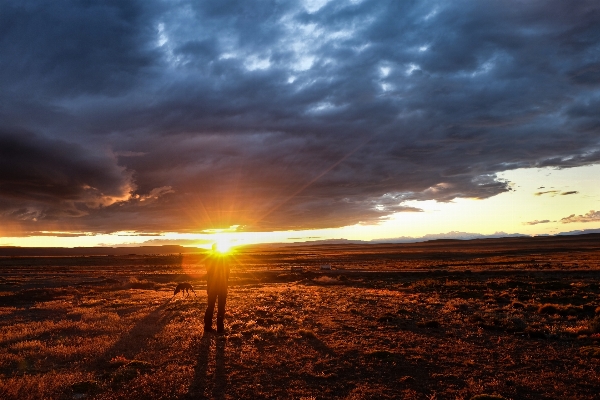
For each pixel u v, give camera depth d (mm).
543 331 14570
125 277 51531
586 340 13391
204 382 9242
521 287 30453
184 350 12023
